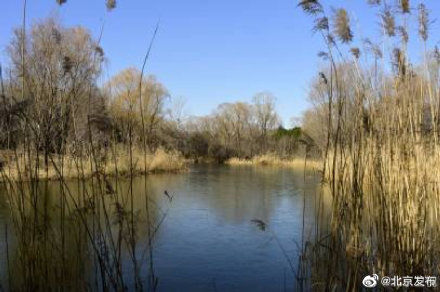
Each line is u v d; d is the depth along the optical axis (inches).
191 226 500.1
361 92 238.8
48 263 245.9
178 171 1236.5
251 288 310.5
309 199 663.8
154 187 842.2
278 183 942.4
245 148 2047.2
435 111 240.1
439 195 235.6
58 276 234.2
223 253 395.9
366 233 244.4
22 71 217.2
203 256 386.3
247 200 691.4
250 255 391.2
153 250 399.5
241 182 964.0
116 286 227.8
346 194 239.6
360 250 224.7
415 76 239.1
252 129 2229.3
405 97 235.8
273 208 617.0
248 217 553.3
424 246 225.3
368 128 237.5
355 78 239.8
